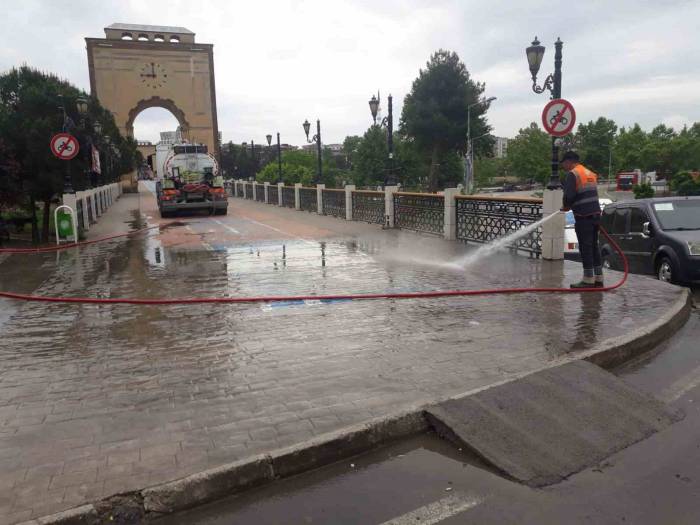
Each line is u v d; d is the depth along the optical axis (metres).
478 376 4.46
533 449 3.45
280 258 10.93
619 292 7.36
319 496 3.04
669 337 5.88
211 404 3.98
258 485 3.14
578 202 7.31
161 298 7.47
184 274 9.30
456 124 58.41
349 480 3.20
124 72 46.50
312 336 5.64
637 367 5.01
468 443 3.49
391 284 8.19
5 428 3.65
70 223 13.42
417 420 3.74
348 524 2.79
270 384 4.35
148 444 3.40
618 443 3.58
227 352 5.17
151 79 47.16
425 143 60.72
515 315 6.30
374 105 19.94
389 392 4.16
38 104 17.11
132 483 2.96
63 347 5.39
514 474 3.20
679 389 4.49
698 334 6.02
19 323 6.31
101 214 23.45
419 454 3.49
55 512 2.72
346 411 3.83
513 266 9.46
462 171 70.56
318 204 22.88
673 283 8.61
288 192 27.77
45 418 3.79
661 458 3.41
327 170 77.50
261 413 3.82
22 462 3.20
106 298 7.53
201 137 48.91
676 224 9.12
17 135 16.20
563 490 3.07
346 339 5.52
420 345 5.29
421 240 13.48
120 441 3.44
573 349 5.04
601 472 3.26
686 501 2.94
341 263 10.21
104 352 5.23
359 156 71.75
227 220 20.42
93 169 18.70
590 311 6.39
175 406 3.96
